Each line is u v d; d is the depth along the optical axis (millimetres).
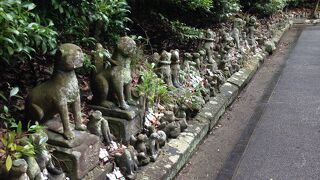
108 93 3475
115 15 4242
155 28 6605
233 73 6688
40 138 2416
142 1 6250
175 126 3969
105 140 3238
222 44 6797
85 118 3355
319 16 15867
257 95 6344
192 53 6168
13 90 2791
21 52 3096
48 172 2570
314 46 10414
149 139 3492
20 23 2678
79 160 2678
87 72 4129
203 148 4359
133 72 4574
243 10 11320
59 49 2695
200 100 4840
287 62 8609
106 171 2992
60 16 3582
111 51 4688
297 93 6395
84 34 4094
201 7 6387
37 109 2752
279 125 5082
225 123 5137
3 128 2893
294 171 3885
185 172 3799
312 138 4664
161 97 4328
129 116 3402
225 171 3875
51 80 2771
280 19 12484
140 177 3180
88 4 3641
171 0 6059
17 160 2166
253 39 8641
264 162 4078
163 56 4566
